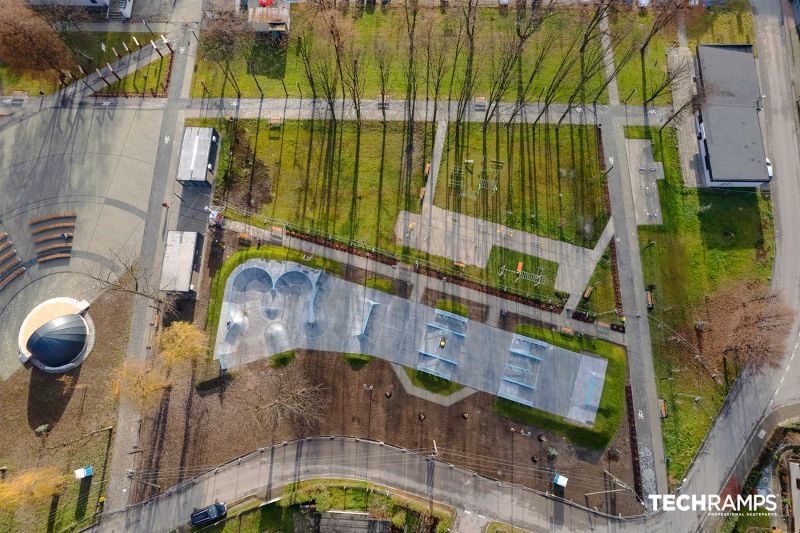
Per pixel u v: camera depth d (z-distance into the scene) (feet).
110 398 213.87
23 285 226.58
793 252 222.89
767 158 232.73
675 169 232.53
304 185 235.20
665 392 211.00
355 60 248.52
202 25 255.50
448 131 239.30
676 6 248.52
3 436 210.38
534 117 240.32
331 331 219.20
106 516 202.80
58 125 243.40
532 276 222.48
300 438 209.56
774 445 204.13
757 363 212.43
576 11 254.88
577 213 228.84
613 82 242.99
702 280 220.43
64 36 251.80
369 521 197.26
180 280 217.56
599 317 218.18
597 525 200.64
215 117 244.22
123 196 235.40
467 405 211.20
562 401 210.18
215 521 201.16
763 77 242.17
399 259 225.56
